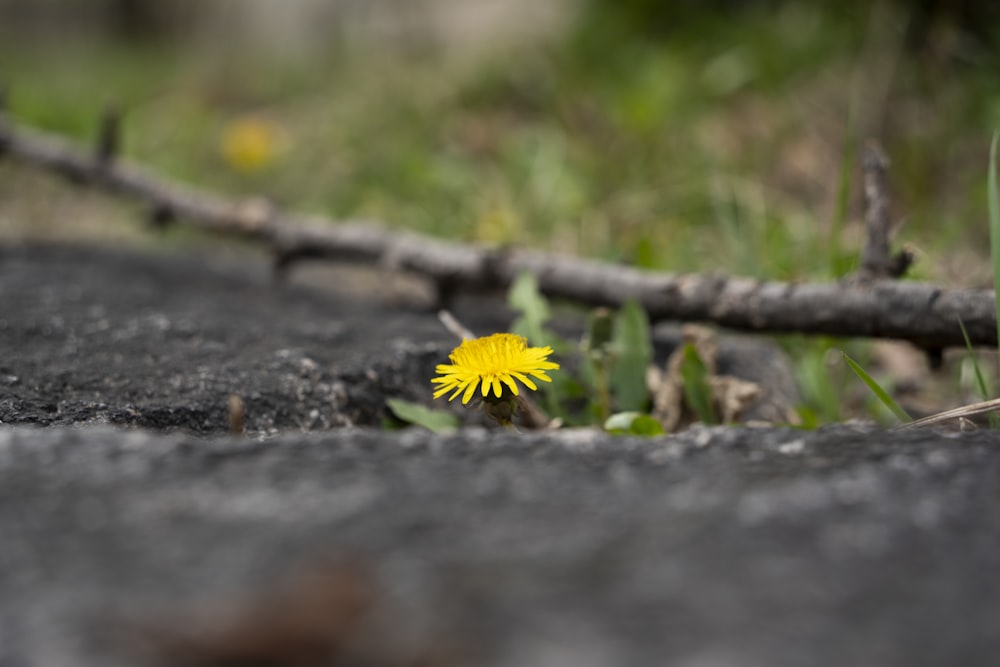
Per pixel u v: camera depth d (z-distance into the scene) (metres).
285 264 1.12
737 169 1.27
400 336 0.97
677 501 0.69
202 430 0.85
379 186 1.40
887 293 0.91
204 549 0.62
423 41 2.10
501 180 1.32
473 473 0.72
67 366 0.89
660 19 1.65
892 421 0.97
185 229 1.36
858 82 1.33
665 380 0.93
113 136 1.19
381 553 0.61
